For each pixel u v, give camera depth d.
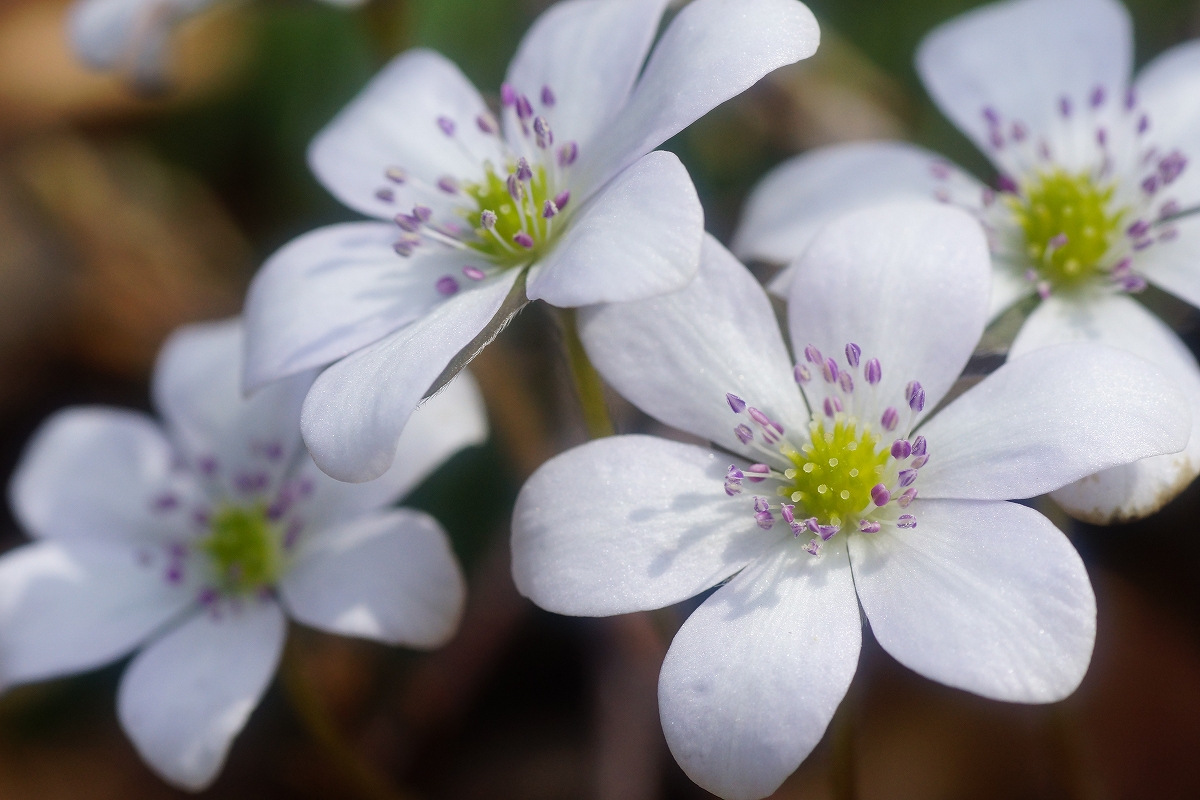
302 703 0.14
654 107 0.13
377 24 0.16
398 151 0.14
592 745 0.16
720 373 0.13
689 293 0.13
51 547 0.14
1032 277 0.13
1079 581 0.12
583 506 0.12
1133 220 0.14
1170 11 0.17
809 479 0.13
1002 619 0.12
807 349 0.13
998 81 0.14
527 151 0.13
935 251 0.13
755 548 0.12
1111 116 0.14
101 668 0.17
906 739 0.16
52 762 0.16
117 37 0.16
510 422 0.16
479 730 0.16
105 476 0.15
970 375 0.13
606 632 0.16
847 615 0.12
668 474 0.13
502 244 0.13
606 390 0.14
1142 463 0.12
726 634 0.12
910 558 0.12
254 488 0.14
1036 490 0.12
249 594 0.14
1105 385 0.12
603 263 0.12
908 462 0.13
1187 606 0.16
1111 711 0.16
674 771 0.15
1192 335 0.16
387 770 0.16
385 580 0.13
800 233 0.14
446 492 0.17
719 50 0.12
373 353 0.12
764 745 0.12
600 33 0.13
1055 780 0.14
